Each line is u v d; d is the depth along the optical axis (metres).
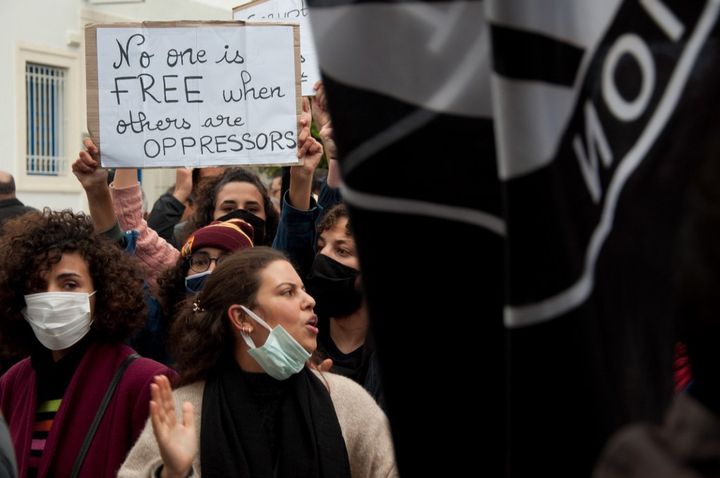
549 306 1.08
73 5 13.13
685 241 0.96
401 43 1.23
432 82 1.22
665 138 1.13
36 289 3.13
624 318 1.11
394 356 1.23
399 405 1.24
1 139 12.41
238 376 2.80
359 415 2.79
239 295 2.80
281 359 2.74
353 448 2.75
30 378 3.17
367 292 1.23
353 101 1.23
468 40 1.21
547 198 1.08
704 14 1.15
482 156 1.21
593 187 1.12
